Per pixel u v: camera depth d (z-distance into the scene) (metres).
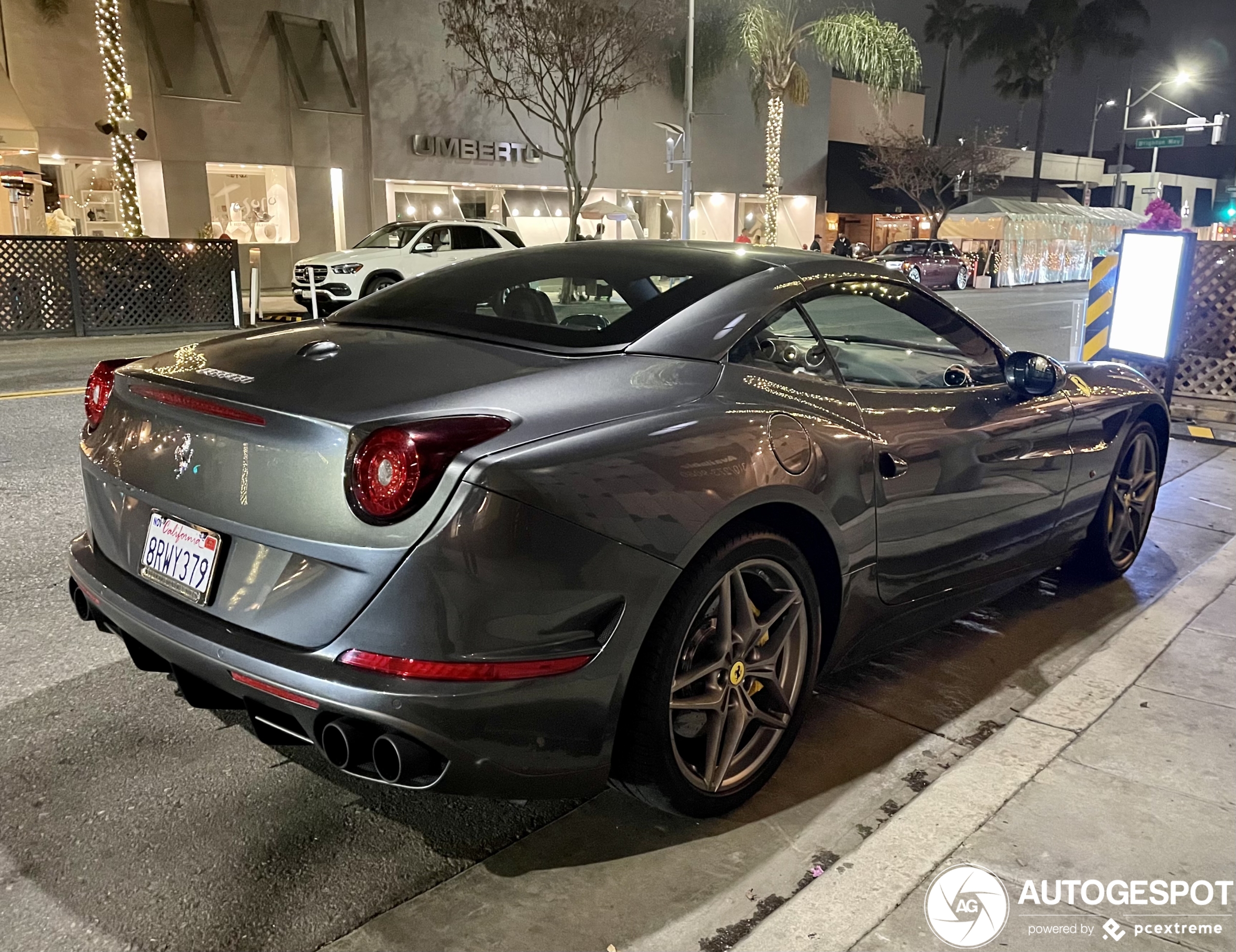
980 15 50.28
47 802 2.57
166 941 2.09
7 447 6.65
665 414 2.37
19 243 13.82
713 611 2.44
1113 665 3.48
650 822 2.57
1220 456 6.95
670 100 32.22
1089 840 2.45
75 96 21.16
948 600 3.33
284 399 2.22
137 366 2.67
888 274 3.23
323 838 2.46
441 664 2.00
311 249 24.89
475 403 2.19
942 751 2.97
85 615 2.71
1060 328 16.83
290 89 23.98
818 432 2.64
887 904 2.20
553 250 3.29
